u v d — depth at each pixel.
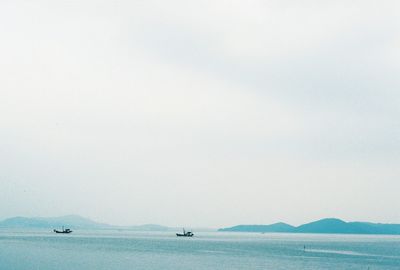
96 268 86.25
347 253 159.25
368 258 134.12
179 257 119.25
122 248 155.88
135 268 88.06
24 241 193.62
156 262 101.69
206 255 131.00
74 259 103.69
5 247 145.62
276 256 133.62
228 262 107.44
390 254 158.12
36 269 82.44
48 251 129.75
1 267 84.12
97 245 173.38
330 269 96.88
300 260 119.38
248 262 108.88
